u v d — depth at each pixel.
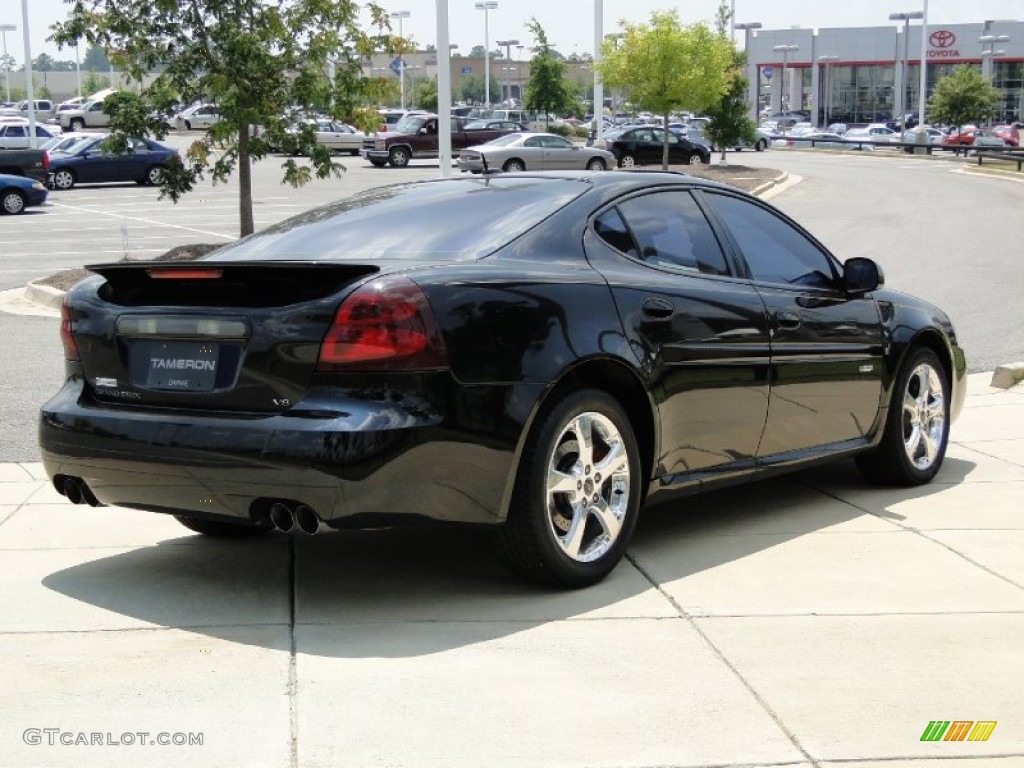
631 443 5.07
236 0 15.78
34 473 7.25
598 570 5.00
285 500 4.41
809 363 5.89
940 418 6.87
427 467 4.39
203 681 4.08
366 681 4.06
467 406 4.46
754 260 5.86
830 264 6.34
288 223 5.72
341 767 3.47
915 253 20.56
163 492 4.70
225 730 3.71
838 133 86.06
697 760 3.50
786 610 4.75
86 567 5.39
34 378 10.36
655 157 44.00
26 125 48.66
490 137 48.06
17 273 19.00
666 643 4.40
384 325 4.35
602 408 4.93
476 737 3.65
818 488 6.77
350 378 4.37
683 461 5.34
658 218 5.52
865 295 6.39
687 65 40.06
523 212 5.19
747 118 48.31
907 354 6.57
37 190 30.61
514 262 4.88
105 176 38.88
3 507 6.47
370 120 16.62
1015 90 109.94
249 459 4.38
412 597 4.91
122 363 4.82
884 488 6.73
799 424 5.92
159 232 25.81
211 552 5.61
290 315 4.43
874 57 114.62
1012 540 5.69
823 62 116.38
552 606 4.79
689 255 5.54
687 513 6.23
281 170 45.38
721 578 5.14
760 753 3.54
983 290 15.95
